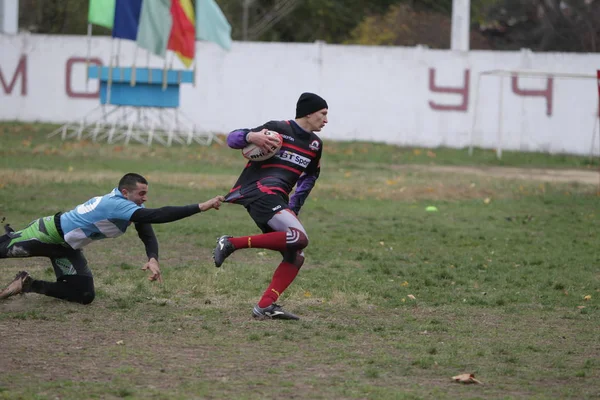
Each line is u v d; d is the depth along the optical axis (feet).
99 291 58.23
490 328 52.26
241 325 50.90
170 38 179.32
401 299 59.47
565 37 273.54
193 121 210.18
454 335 50.14
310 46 209.97
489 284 66.08
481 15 287.89
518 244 85.81
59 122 216.33
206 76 213.05
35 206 97.40
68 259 53.88
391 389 38.58
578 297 62.03
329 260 74.59
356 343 47.44
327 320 53.21
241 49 211.82
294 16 291.17
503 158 186.19
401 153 188.14
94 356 43.04
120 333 48.11
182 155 163.22
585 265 74.79
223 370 41.14
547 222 101.71
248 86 212.43
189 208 49.55
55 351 43.73
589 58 200.13
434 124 207.10
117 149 167.12
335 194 121.08
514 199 121.90
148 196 110.63
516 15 285.84
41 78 216.33
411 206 112.68
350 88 209.56
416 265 73.26
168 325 50.29
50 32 277.44
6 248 52.75
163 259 72.28
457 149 202.90
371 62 208.23
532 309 58.08
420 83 206.69
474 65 204.23
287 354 44.52
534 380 40.93
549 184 138.62
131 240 81.10
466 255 78.48
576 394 38.65
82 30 275.80
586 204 118.21
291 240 49.96
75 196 107.04
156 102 185.68
